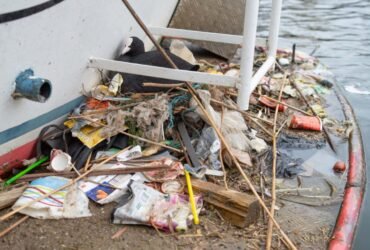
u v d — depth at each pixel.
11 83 3.36
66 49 3.86
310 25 9.70
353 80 6.84
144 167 3.58
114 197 3.36
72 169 3.57
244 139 4.10
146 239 3.04
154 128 3.89
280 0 4.83
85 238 3.02
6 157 3.54
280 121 4.84
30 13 3.34
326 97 5.76
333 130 4.87
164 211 3.21
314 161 4.22
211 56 6.52
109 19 4.38
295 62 6.74
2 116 3.38
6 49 3.25
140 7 5.01
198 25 6.28
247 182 3.45
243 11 6.23
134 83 4.39
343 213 3.52
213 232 3.12
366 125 5.45
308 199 3.67
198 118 4.05
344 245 3.17
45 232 3.05
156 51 4.73
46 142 3.74
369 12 10.77
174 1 6.00
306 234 3.25
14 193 3.29
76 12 3.84
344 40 8.72
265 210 3.24
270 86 5.61
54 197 3.26
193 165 3.69
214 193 3.35
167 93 4.24
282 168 3.99
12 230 3.05
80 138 3.75
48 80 3.43
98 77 4.42
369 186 4.19
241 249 3.01
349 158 4.35
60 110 3.98
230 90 4.78
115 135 3.85
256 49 6.69
